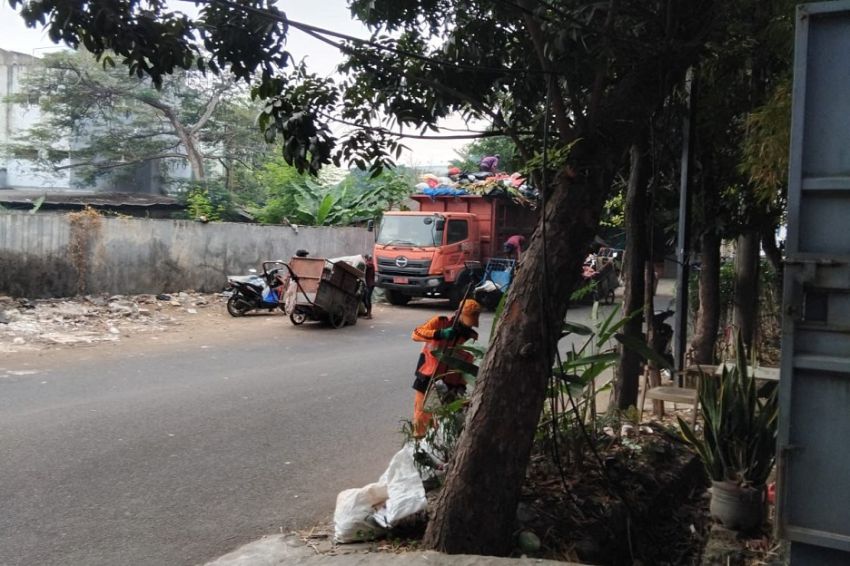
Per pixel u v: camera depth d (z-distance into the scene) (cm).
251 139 2939
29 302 1462
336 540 470
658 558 496
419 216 1920
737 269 1024
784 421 299
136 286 1688
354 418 807
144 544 476
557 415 549
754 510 470
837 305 292
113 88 2628
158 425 754
